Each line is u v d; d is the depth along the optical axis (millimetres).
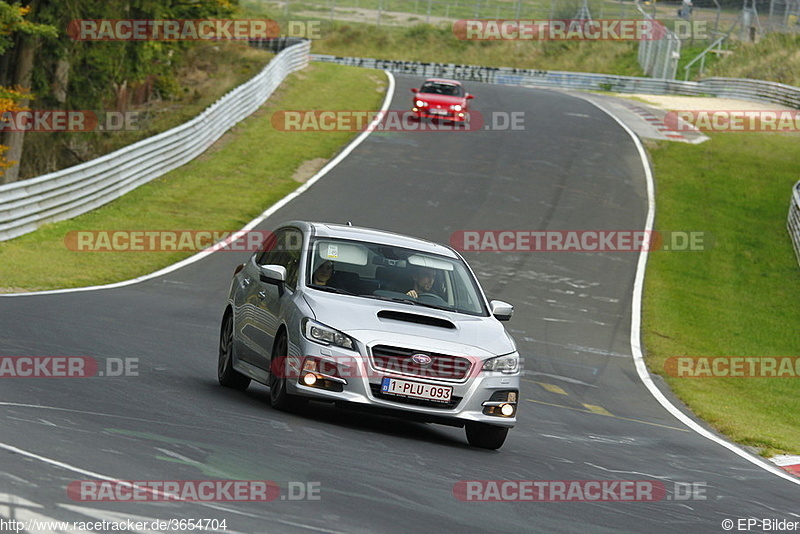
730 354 72062
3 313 47406
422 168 121625
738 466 37719
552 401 48625
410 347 30516
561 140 146000
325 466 24719
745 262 99188
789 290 92125
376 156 125375
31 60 124438
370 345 30375
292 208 98812
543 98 187500
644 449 38594
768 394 62500
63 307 52688
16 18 109500
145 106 168375
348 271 33625
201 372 39781
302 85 169250
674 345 71562
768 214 116188
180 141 112750
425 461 27859
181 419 28156
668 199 119062
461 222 100875
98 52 132875
